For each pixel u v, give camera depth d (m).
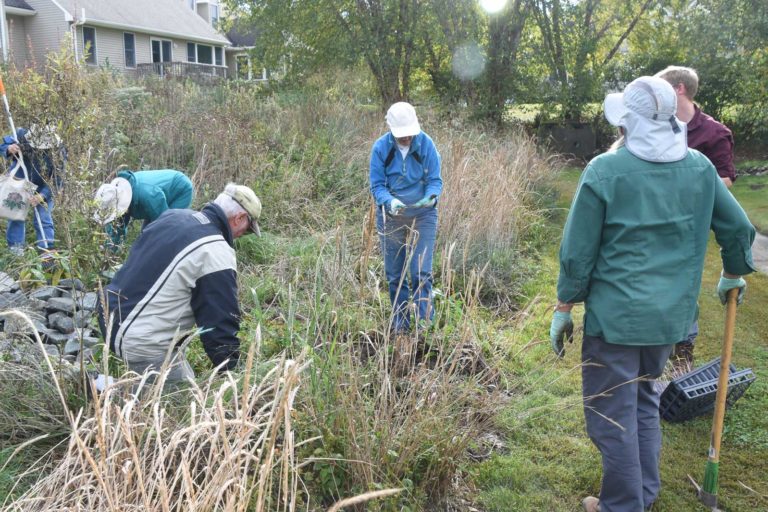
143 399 2.81
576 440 3.58
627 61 16.53
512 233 6.77
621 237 2.61
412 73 16.12
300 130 9.80
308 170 8.03
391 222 4.50
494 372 3.70
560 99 15.29
